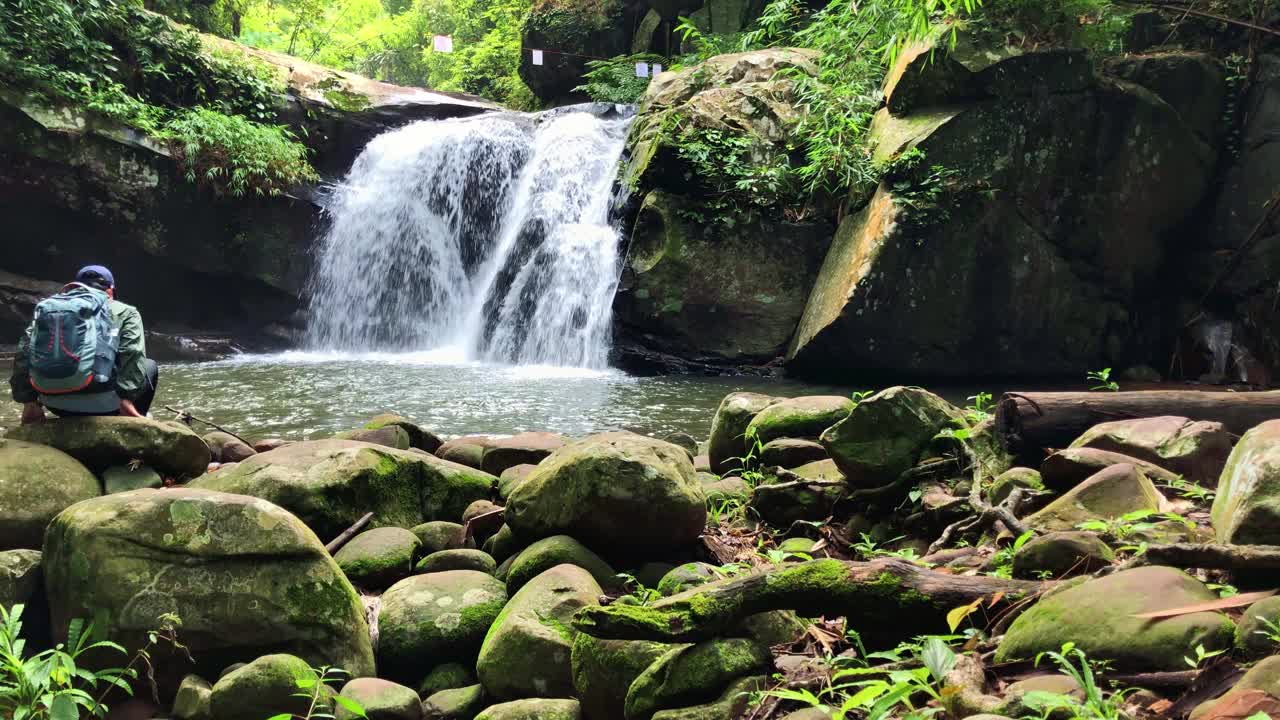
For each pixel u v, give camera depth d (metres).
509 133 14.61
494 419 8.17
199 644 3.24
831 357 10.60
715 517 4.57
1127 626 2.20
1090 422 4.27
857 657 2.76
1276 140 10.86
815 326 10.66
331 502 4.35
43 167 12.41
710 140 11.56
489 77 24.70
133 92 14.02
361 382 10.39
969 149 10.41
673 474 3.90
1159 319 11.55
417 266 14.73
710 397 9.52
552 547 3.77
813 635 2.93
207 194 13.57
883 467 4.32
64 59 13.12
